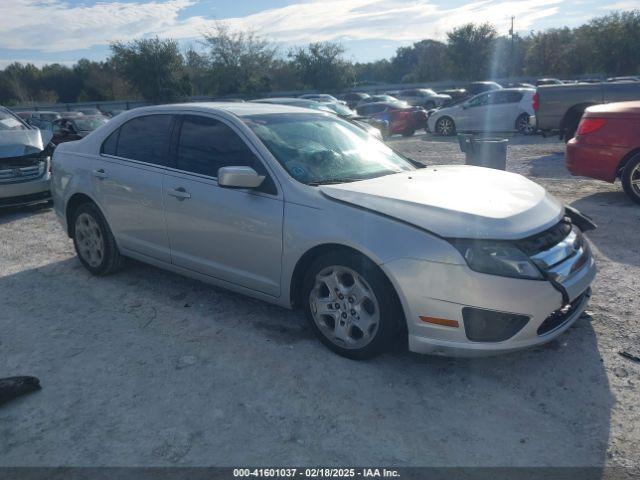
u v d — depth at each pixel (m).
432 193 3.51
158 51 50.38
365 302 3.44
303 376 3.41
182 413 3.08
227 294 4.77
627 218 6.57
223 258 4.10
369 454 2.72
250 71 53.88
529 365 3.46
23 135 8.55
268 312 4.37
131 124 4.91
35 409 3.17
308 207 3.56
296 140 4.18
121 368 3.59
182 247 4.38
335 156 4.19
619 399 3.08
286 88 58.19
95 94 63.50
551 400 3.11
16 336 4.11
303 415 3.03
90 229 5.25
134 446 2.82
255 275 3.94
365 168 4.20
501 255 3.07
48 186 8.45
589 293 3.66
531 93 17.75
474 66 59.22
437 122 19.89
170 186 4.34
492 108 18.44
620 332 3.81
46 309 4.59
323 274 3.59
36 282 5.25
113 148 4.99
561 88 12.48
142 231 4.68
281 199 3.70
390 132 20.97
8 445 2.87
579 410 3.01
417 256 3.14
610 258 5.25
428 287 3.12
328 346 3.68
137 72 50.19
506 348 3.12
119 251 5.08
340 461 2.68
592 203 7.40
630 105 7.13
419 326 3.20
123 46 50.41
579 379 3.29
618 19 54.31
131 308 4.54
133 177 4.64
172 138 4.51
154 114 4.74
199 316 4.34
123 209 4.77
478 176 4.03
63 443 2.86
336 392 3.23
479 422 2.94
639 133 6.92
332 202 3.50
